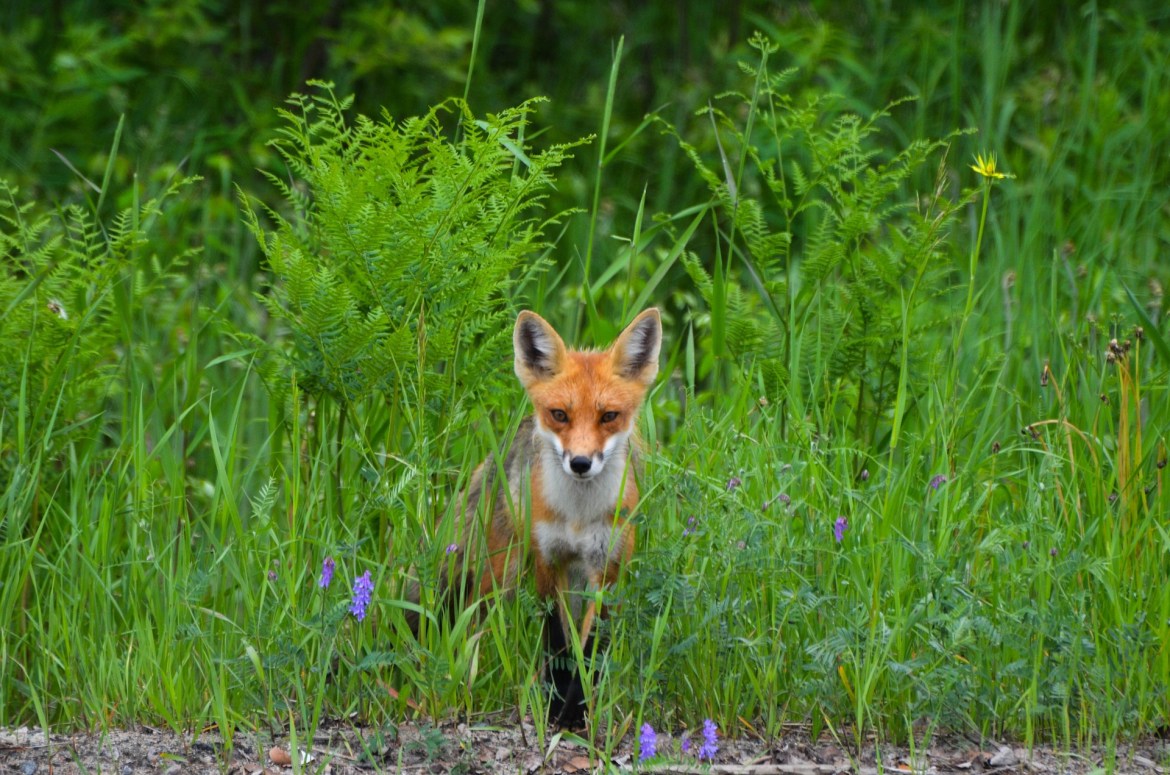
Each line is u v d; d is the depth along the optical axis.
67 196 17.73
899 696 8.35
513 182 9.90
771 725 8.27
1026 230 14.05
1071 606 8.55
